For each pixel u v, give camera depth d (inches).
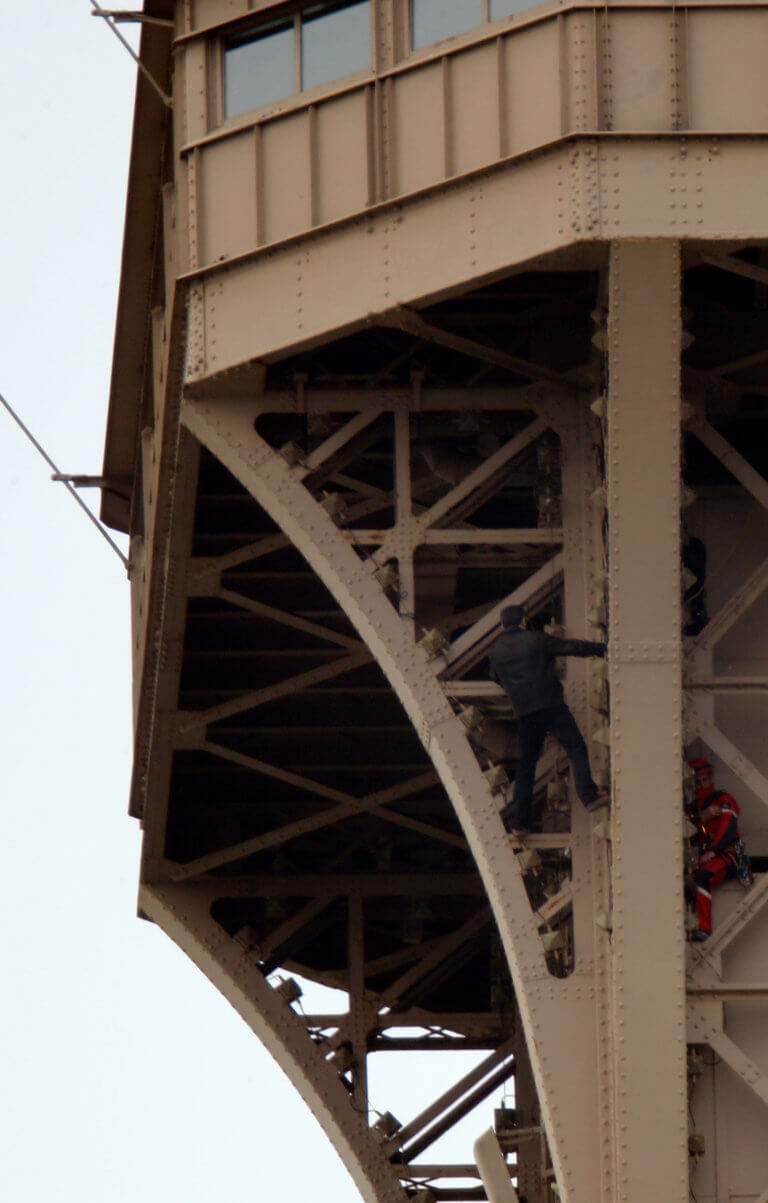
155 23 3521.2
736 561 3410.4
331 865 4697.3
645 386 2982.3
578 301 3371.1
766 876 3127.5
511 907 3105.3
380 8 3240.7
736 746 3351.4
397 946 5017.2
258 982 4549.7
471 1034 4650.6
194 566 3801.7
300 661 4284.0
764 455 3553.2
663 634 3016.7
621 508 2999.5
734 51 3046.3
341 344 3454.7
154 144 3841.0
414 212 3139.8
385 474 3890.3
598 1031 3048.7
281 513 3321.9
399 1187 4431.6
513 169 3053.6
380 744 4520.2
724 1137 3090.6
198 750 4451.3
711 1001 3058.6
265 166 3302.2
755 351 3440.0
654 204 2967.5
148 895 4566.9
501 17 3152.1
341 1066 4520.2
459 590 4030.5
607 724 3129.9
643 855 3009.4
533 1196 4281.5
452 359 3511.3
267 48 3358.8
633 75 3036.4
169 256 3644.2
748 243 2977.4
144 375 4254.4
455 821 4714.6
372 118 3213.6
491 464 3331.7
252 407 3351.4
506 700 3260.3
